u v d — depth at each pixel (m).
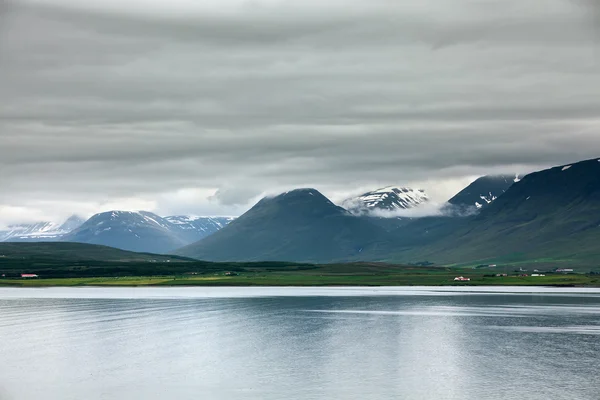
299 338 149.75
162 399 93.19
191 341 145.00
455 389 98.44
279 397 94.12
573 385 100.75
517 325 174.38
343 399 93.00
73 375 108.25
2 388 99.50
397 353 129.25
